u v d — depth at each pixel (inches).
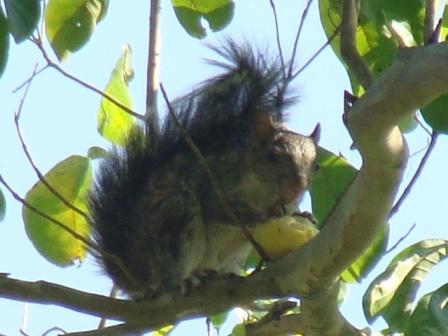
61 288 374.0
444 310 329.4
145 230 473.4
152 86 440.1
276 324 419.2
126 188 486.9
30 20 309.9
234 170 508.4
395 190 309.1
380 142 288.4
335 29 413.4
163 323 383.2
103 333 384.5
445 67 267.4
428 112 346.6
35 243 426.6
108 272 475.8
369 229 328.2
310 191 419.5
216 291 379.9
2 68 312.2
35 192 423.8
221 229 486.3
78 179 425.7
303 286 365.1
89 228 458.9
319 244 349.4
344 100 299.0
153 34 446.9
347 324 390.9
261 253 389.1
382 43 415.2
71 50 443.2
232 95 521.0
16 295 370.0
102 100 447.2
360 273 408.2
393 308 365.4
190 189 484.4
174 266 469.4
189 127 509.7
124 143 493.4
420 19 356.8
